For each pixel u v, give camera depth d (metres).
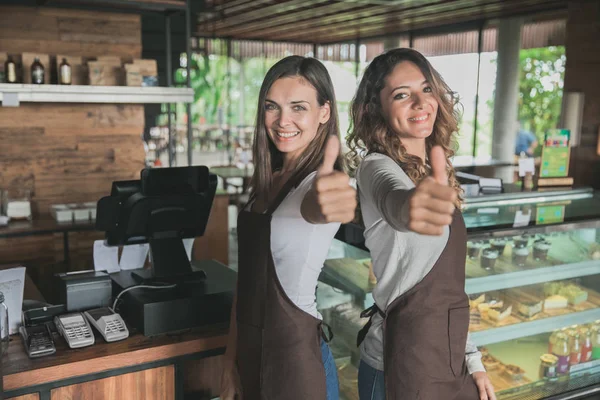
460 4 7.93
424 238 1.57
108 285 2.24
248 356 1.71
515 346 2.87
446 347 1.62
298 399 1.61
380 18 9.48
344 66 14.64
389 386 1.62
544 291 2.78
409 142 1.71
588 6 6.53
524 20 8.68
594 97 6.51
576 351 2.85
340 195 1.11
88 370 1.86
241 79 15.71
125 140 4.82
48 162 4.56
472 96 10.11
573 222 2.58
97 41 4.68
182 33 6.20
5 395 1.74
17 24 4.38
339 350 2.42
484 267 2.56
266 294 1.63
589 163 6.56
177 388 2.04
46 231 4.01
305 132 1.67
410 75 1.63
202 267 2.47
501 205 2.98
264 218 1.63
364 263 2.24
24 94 3.97
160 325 2.05
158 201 2.19
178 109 14.95
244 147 12.77
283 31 11.71
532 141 10.40
